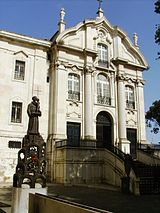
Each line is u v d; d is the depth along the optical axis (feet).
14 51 74.84
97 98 84.48
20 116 71.87
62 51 80.94
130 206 36.19
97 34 90.12
